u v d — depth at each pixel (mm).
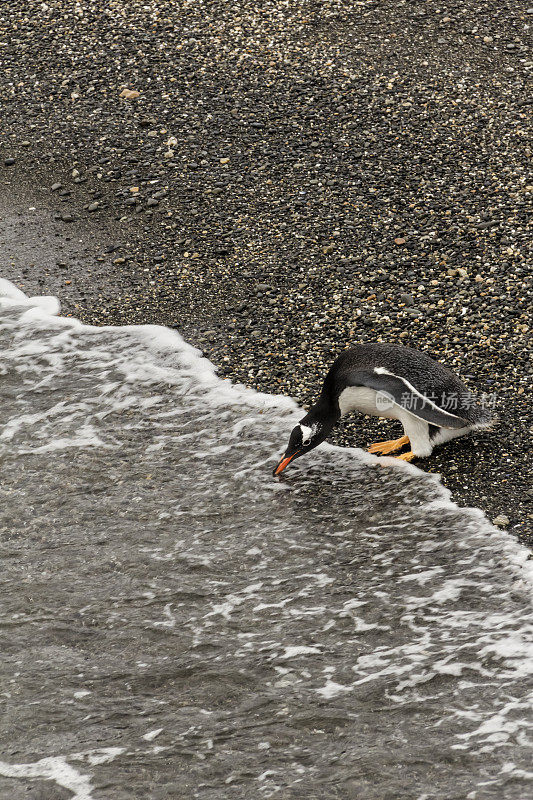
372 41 19516
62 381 13023
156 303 14203
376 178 16047
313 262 14500
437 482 10859
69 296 14547
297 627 9219
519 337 12641
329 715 8242
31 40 20547
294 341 13141
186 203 16078
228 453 11633
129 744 8141
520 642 8758
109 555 10266
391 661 8742
